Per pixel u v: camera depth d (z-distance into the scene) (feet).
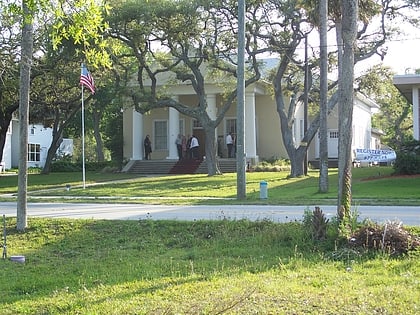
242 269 29.71
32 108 129.39
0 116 119.44
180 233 43.75
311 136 106.52
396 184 81.15
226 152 143.23
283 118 108.47
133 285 26.96
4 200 82.69
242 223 44.06
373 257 31.68
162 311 21.43
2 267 35.06
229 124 146.30
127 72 112.27
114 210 62.64
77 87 119.44
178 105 114.01
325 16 73.77
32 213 59.93
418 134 98.22
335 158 151.02
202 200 72.74
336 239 34.68
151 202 72.23
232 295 22.93
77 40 30.55
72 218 52.21
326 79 75.41
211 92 136.77
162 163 137.90
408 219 47.16
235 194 80.07
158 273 29.99
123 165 144.15
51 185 105.50
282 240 38.19
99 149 171.83
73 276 31.07
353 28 37.52
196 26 104.06
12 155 199.52
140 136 145.28
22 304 24.98
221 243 39.68
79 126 180.96
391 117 196.13
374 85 118.93
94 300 24.36
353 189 77.71
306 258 32.53
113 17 96.48
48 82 115.14
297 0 93.50
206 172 132.36
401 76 96.27
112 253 38.78
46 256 39.09
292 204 64.03
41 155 213.87
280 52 105.81
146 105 113.09
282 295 22.71
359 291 23.22
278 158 140.87
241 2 68.95
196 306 21.70
